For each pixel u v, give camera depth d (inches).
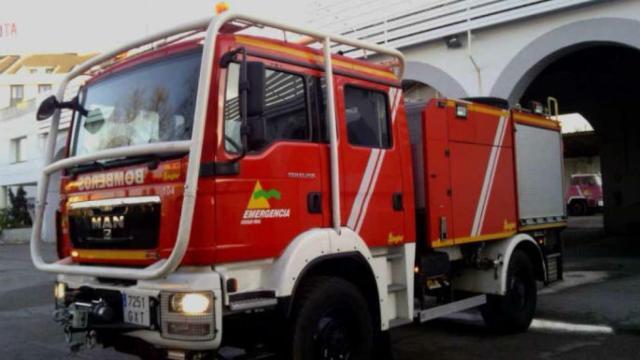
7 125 1321.4
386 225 224.8
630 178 794.8
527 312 311.1
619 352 267.7
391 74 238.5
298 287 194.7
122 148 184.5
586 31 460.8
